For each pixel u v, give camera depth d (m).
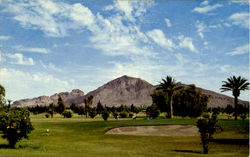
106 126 41.28
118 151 20.58
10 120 20.34
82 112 126.00
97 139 29.17
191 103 79.19
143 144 25.19
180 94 81.75
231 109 122.19
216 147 22.75
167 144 25.20
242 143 24.61
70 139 28.58
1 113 21.00
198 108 78.44
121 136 32.47
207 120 20.58
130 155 18.69
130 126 40.34
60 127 41.94
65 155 17.47
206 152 20.00
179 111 81.50
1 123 20.14
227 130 34.59
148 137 31.45
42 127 41.75
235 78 65.31
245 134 30.33
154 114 77.12
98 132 36.31
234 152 20.19
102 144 24.86
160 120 49.00
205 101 81.81
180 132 35.94
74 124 45.75
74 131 37.38
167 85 70.81
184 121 45.31
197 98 80.44
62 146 22.53
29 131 21.33
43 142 24.70
